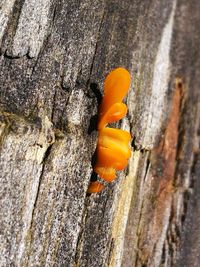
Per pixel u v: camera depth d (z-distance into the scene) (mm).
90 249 127
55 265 118
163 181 153
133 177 140
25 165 110
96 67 127
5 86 110
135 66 139
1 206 107
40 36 115
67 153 118
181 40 163
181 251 155
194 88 165
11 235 109
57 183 117
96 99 124
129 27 137
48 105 117
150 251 149
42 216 114
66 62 120
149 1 146
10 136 108
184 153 159
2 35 110
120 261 136
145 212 148
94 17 127
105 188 129
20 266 111
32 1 114
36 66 115
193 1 168
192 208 158
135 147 139
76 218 121
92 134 122
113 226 132
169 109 154
